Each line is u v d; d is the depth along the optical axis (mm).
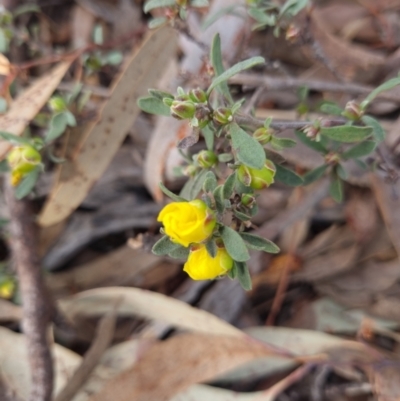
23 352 362
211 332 350
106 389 340
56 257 389
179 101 271
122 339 376
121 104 352
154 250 270
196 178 292
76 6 420
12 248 369
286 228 379
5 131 335
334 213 380
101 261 388
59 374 359
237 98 369
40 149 332
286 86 338
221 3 360
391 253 365
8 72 354
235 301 375
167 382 341
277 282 377
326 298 372
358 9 395
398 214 354
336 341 352
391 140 359
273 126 286
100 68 369
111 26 414
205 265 268
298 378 355
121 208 394
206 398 348
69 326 376
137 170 394
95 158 357
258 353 346
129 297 366
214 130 275
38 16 410
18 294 373
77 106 358
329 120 288
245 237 270
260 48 385
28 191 329
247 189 273
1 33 357
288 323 374
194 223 261
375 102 362
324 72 382
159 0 302
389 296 361
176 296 379
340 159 302
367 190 371
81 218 393
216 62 287
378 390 342
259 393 346
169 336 373
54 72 351
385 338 362
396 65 377
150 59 351
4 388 358
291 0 307
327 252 376
